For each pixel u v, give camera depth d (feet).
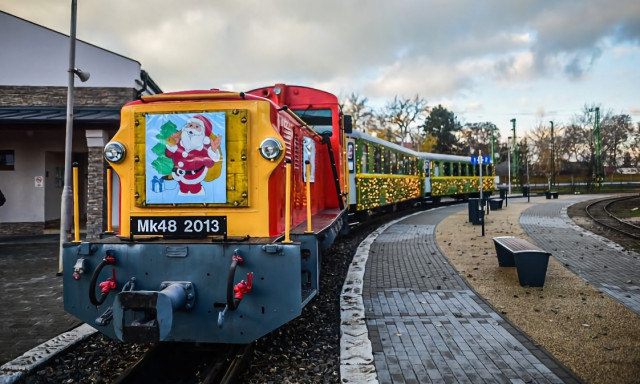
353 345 15.30
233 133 15.06
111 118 39.19
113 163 15.53
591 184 143.23
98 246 13.84
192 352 15.25
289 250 13.14
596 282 24.20
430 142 185.78
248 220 15.08
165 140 15.25
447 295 22.11
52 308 20.49
